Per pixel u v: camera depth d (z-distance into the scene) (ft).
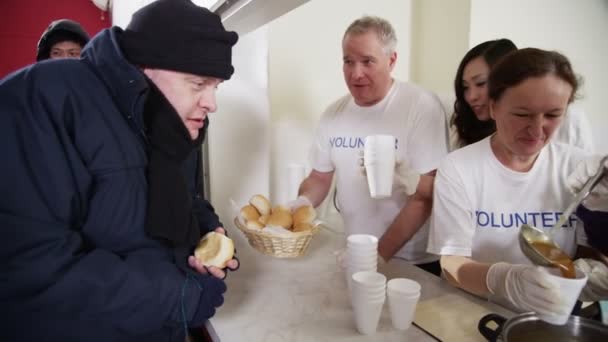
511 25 8.07
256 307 3.01
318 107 8.18
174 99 2.44
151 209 2.37
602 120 9.46
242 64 5.22
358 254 3.06
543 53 2.77
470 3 7.66
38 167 2.05
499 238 3.32
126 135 2.35
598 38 9.07
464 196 3.33
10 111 2.02
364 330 2.59
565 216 2.68
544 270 2.28
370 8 8.34
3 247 1.95
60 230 2.10
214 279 2.62
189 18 2.30
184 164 3.17
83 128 2.22
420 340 2.53
